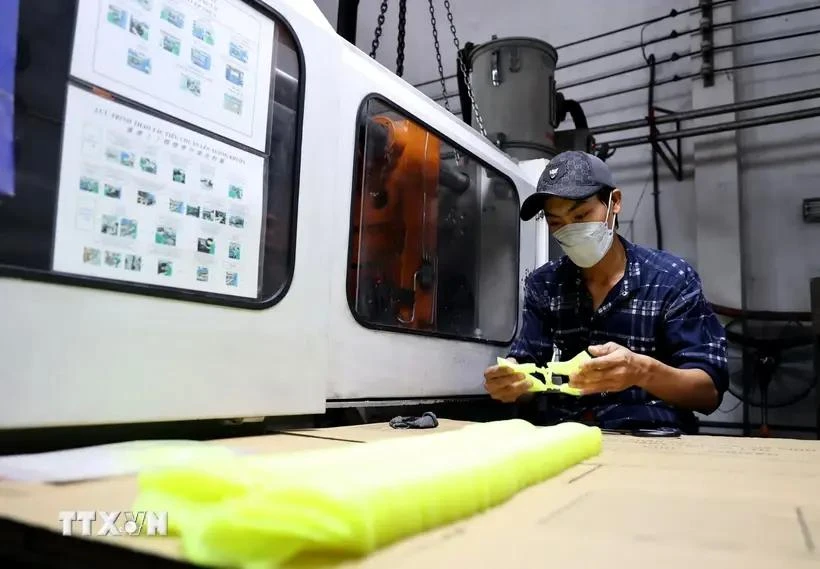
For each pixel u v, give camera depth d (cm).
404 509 31
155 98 64
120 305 59
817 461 67
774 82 242
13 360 50
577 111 226
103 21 60
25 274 51
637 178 265
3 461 46
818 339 187
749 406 227
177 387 64
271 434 78
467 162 143
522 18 298
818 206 228
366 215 106
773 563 28
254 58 77
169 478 32
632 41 270
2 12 52
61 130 56
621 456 70
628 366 110
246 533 26
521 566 27
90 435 60
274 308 77
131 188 61
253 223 76
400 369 110
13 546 31
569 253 136
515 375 117
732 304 233
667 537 33
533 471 49
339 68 93
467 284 146
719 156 243
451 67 310
